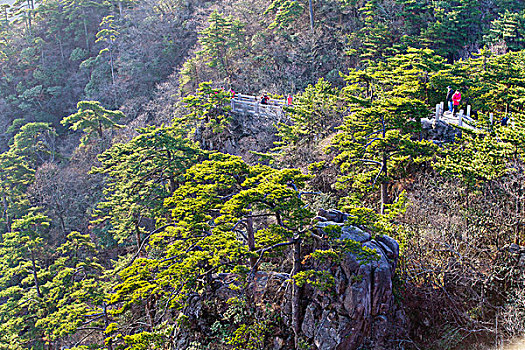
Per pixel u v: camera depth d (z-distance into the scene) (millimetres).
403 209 19750
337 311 17328
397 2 51531
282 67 50812
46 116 72125
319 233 18453
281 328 19094
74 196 47594
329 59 50688
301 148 29969
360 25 54000
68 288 28000
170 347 21250
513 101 30375
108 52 72500
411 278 19016
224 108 37438
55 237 43844
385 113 22578
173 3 74375
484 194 20609
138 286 19953
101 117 49906
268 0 61562
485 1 54156
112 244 39125
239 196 18453
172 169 31094
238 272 17703
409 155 22500
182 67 60281
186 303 21719
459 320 18469
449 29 48969
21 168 45312
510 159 20625
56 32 83500
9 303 28906
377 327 17484
